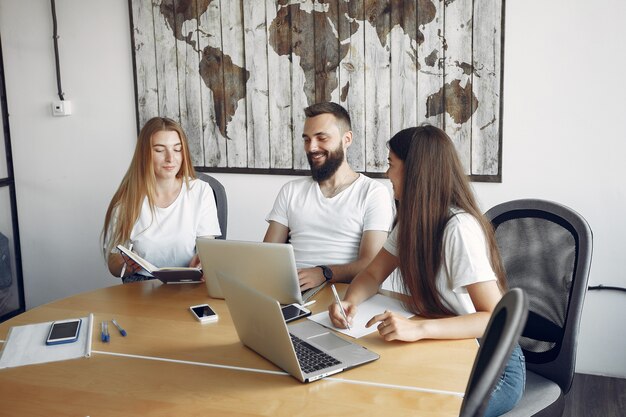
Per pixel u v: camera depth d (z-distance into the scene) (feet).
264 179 10.82
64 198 12.21
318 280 6.93
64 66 11.68
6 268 12.45
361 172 10.17
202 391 4.46
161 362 4.99
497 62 9.17
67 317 6.13
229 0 10.49
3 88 12.12
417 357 4.91
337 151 7.84
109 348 5.30
